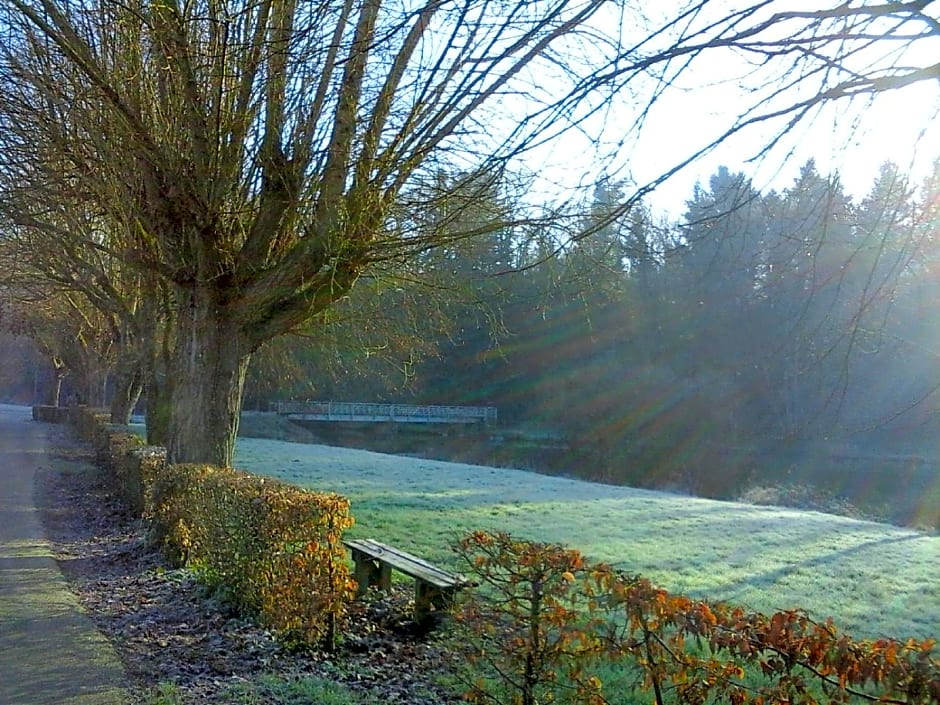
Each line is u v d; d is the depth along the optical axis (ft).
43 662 17.70
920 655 7.72
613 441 103.91
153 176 27.68
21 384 271.90
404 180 25.39
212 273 28.89
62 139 29.04
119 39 28.50
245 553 21.75
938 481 68.33
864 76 10.48
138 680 16.76
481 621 12.48
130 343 75.97
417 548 33.88
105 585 26.20
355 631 20.76
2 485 54.49
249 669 17.79
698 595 27.86
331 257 26.03
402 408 144.77
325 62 23.08
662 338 87.61
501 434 128.67
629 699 14.44
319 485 58.95
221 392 30.53
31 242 47.98
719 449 86.17
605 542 38.24
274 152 27.17
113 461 51.70
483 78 15.62
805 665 8.40
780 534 42.73
